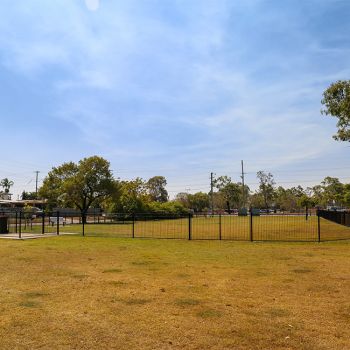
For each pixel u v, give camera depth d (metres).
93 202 49.75
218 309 6.11
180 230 26.03
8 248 14.43
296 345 4.59
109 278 8.60
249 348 4.50
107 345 4.56
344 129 18.81
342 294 7.11
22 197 108.00
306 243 16.22
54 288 7.57
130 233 22.97
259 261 11.13
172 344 4.61
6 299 6.69
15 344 4.57
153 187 109.62
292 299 6.75
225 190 102.88
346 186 64.25
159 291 7.32
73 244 16.06
